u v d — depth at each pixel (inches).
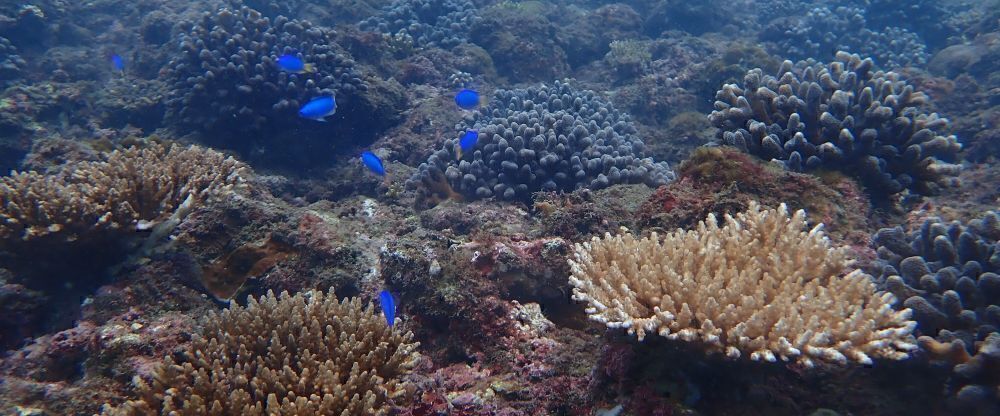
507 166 288.5
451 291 180.1
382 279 202.8
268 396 119.0
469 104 338.0
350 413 124.3
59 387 154.6
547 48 604.1
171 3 658.8
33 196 199.0
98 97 484.1
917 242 154.4
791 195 184.7
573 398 140.8
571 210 209.3
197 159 250.2
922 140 211.2
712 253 132.3
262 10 601.3
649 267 128.3
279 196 357.7
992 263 133.7
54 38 602.9
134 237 210.1
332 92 380.8
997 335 109.7
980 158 367.9
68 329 192.4
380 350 138.8
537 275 186.4
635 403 120.6
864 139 206.7
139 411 129.6
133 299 191.0
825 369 120.9
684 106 523.2
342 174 387.5
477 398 145.3
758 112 232.4
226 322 151.2
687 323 112.2
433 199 319.0
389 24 596.7
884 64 622.5
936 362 113.9
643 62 585.9
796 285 121.3
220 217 212.5
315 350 139.5
